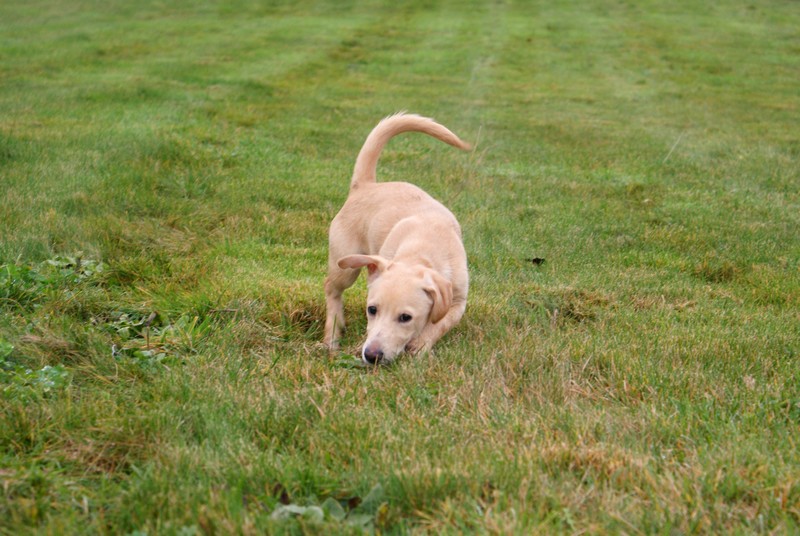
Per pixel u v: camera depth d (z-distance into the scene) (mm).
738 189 8758
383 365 3971
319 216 6973
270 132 10672
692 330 4629
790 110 14727
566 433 3191
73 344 3896
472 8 30797
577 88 16922
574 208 7750
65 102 11422
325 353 4164
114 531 2418
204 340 4117
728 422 3320
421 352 4070
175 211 6645
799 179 9266
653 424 3246
